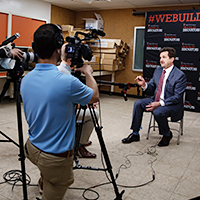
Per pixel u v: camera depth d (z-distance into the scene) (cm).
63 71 175
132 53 657
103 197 199
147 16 575
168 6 598
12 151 279
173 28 546
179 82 322
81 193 203
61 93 122
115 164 261
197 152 306
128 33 655
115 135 356
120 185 219
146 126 409
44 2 598
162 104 316
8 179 219
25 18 533
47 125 124
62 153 126
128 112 496
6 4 507
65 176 132
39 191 201
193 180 234
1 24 486
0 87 545
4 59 175
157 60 579
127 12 648
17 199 191
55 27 129
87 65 153
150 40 580
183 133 383
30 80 128
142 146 318
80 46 149
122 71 678
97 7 655
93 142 323
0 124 375
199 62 524
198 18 516
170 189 216
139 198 200
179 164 269
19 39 523
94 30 169
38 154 127
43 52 127
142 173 244
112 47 598
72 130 131
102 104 561
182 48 540
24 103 131
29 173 232
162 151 304
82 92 127
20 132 164
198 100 531
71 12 703
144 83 339
